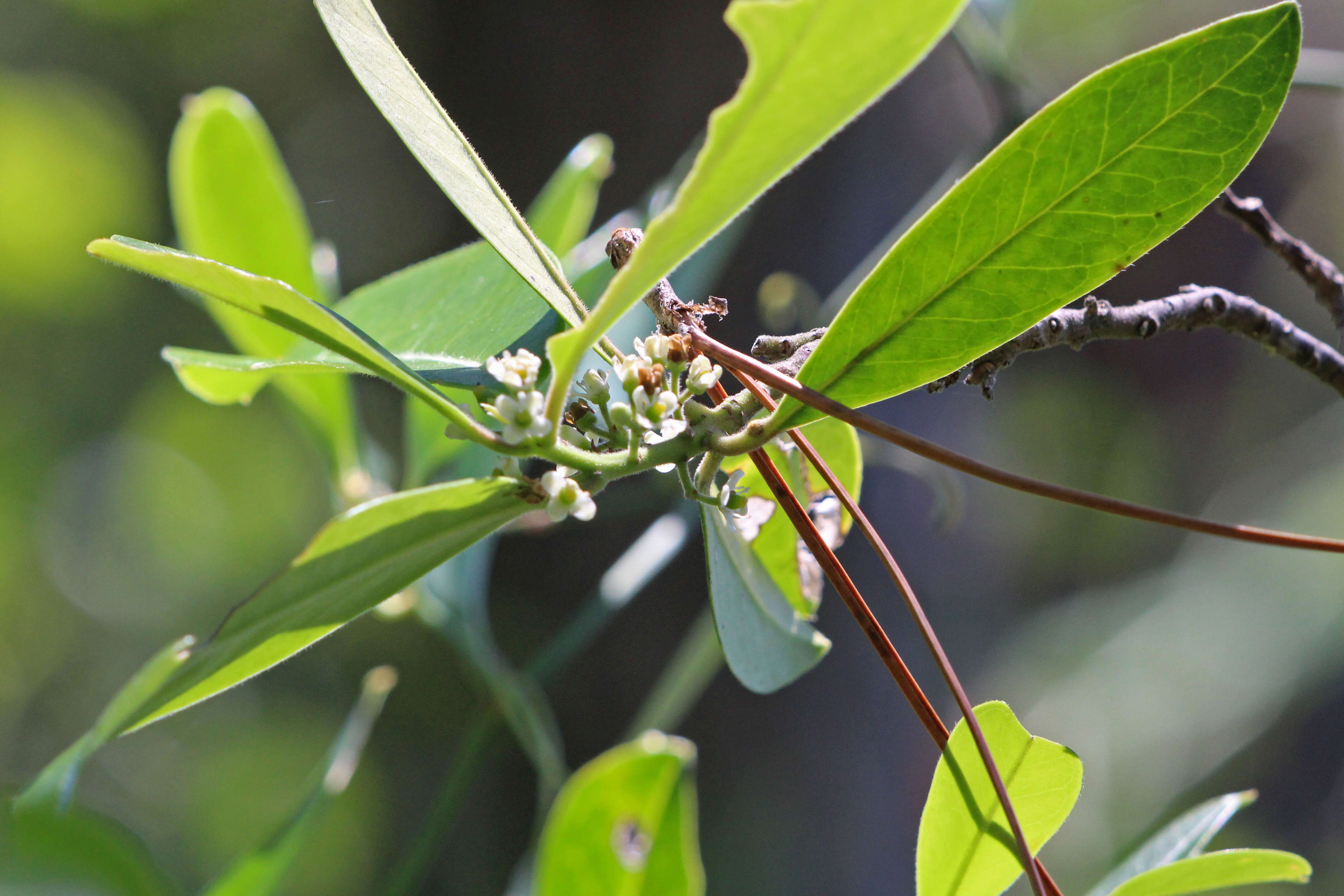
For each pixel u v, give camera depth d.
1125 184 0.44
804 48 0.41
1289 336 0.47
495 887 1.33
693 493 0.45
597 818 0.51
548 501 0.44
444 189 0.45
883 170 1.12
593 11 1.19
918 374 0.45
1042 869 0.45
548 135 1.21
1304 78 0.64
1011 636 1.94
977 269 0.45
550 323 0.46
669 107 1.18
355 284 1.76
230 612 0.44
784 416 0.44
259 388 0.50
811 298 0.81
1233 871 0.46
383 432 1.60
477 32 1.23
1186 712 1.76
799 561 0.49
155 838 1.88
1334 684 1.70
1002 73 0.70
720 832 1.15
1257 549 1.82
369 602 0.45
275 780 1.92
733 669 0.45
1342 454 1.82
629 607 1.16
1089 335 0.47
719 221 0.43
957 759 0.45
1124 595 1.94
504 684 0.62
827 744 1.16
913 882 1.16
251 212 0.56
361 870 1.71
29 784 0.44
